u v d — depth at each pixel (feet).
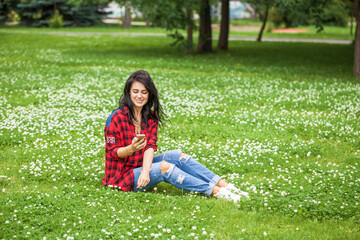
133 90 15.56
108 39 103.65
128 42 96.48
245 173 18.99
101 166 18.86
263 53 77.30
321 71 53.31
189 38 71.67
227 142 23.52
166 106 31.60
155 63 57.26
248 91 38.78
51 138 23.22
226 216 14.32
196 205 14.89
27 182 16.94
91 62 57.00
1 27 150.00
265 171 19.12
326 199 15.37
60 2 156.15
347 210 14.56
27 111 28.96
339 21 171.12
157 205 14.75
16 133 23.53
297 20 140.87
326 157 21.83
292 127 26.45
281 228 13.74
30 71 47.73
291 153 21.94
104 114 28.71
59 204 14.34
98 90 37.35
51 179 17.25
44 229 12.86
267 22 176.65
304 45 97.30
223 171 19.19
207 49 77.56
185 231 13.14
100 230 12.83
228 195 15.60
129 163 15.99
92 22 168.04
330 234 13.19
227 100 34.63
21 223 12.94
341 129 26.17
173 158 16.31
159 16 66.23
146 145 15.90
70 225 13.09
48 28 148.56
